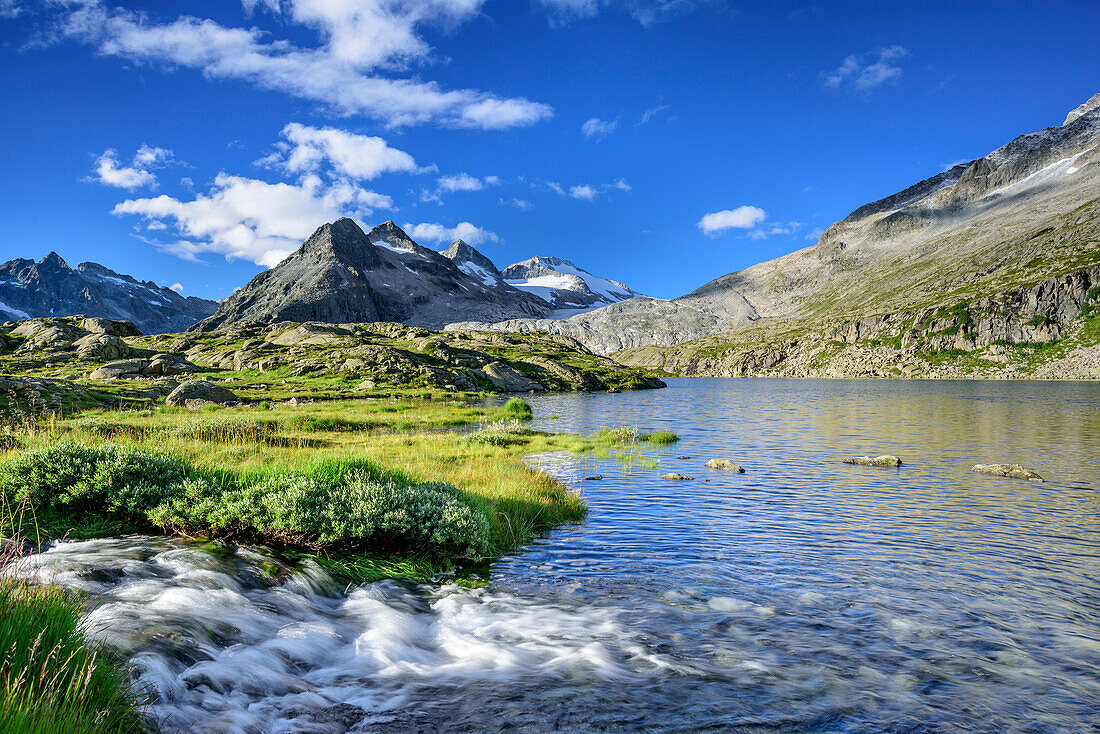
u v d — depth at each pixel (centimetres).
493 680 809
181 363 10931
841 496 2306
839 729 707
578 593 1211
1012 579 1338
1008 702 788
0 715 464
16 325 14488
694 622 1058
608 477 2736
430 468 2439
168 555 1146
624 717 716
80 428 2891
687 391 14662
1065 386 15175
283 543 1304
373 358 12950
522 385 14225
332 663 847
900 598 1205
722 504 2158
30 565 1011
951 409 7462
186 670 737
